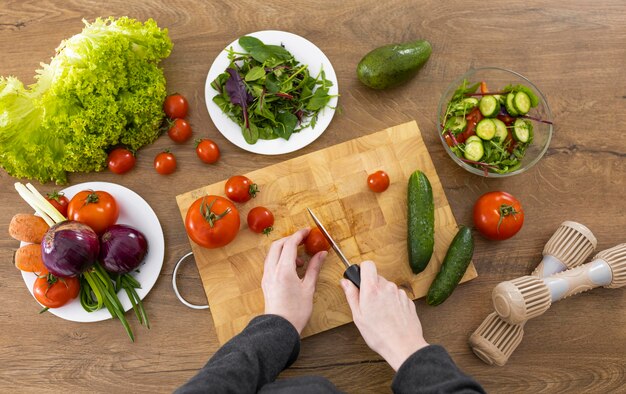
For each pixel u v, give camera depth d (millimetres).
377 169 1330
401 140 1338
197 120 1348
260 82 1278
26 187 1295
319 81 1321
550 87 1388
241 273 1278
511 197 1271
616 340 1306
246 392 904
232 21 1375
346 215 1312
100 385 1264
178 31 1369
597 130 1377
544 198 1356
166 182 1325
